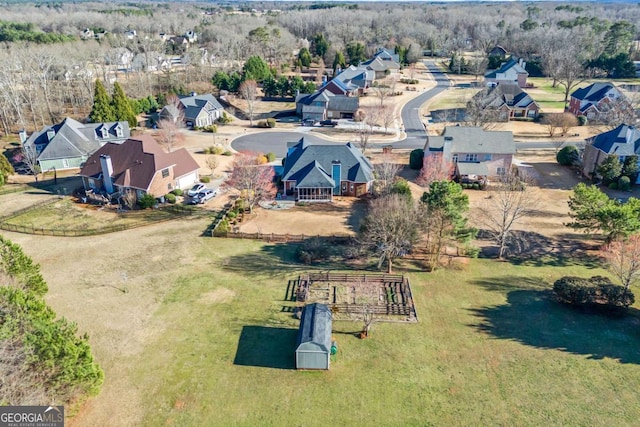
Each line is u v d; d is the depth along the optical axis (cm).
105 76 12500
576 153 7431
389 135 9462
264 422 2778
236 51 15988
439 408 2877
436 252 4453
